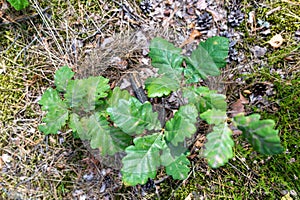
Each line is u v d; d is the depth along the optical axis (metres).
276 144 0.39
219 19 0.64
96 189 0.57
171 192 0.56
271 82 0.60
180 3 0.65
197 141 0.57
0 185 0.57
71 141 0.59
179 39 0.62
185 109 0.48
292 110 0.58
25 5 0.61
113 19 0.65
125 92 0.52
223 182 0.57
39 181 0.58
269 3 0.63
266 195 0.56
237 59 0.61
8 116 0.60
